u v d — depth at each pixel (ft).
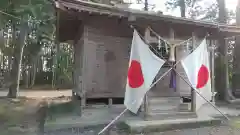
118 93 29.45
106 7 23.82
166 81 30.73
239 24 42.98
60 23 32.04
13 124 26.99
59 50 92.79
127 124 23.50
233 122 26.94
